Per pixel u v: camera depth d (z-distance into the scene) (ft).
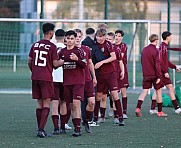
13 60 201.16
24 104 114.52
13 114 95.50
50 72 68.69
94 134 72.08
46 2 210.38
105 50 80.12
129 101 123.03
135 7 217.15
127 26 169.48
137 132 73.97
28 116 92.53
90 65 74.23
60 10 211.00
